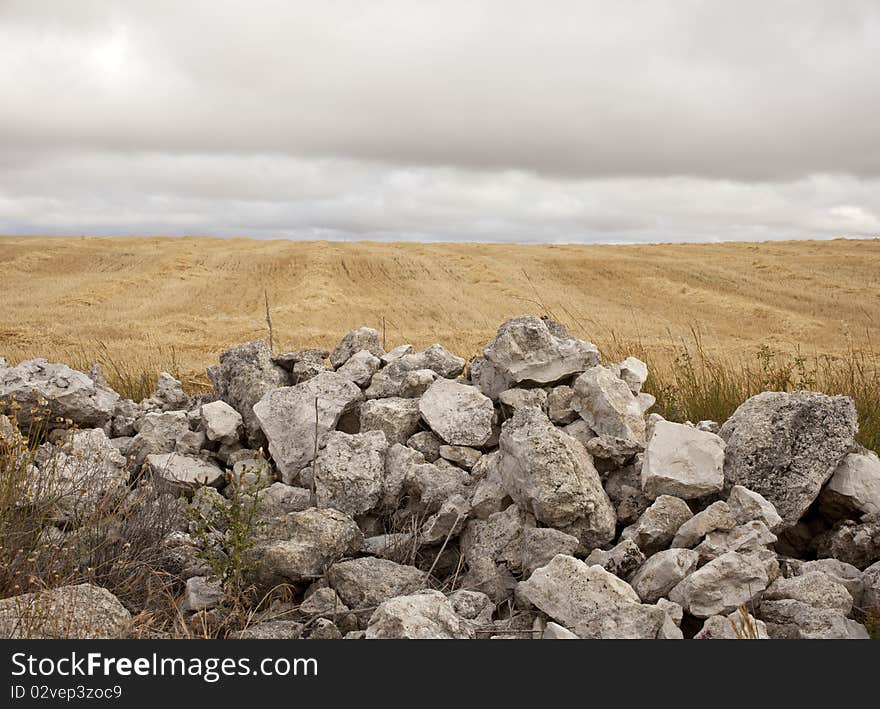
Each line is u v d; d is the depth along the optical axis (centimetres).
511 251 6550
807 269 5091
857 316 3509
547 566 438
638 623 408
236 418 674
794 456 543
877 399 819
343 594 469
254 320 2836
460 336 2450
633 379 692
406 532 552
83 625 391
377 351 792
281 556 470
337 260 5134
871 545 514
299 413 630
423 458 595
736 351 2098
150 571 471
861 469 548
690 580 431
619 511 536
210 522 493
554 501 483
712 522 479
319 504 555
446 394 635
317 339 2366
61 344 2112
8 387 689
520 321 656
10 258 5447
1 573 438
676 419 793
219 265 4938
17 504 486
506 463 522
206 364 1664
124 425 723
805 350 2238
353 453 576
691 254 6184
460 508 527
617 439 560
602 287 4459
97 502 530
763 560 461
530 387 653
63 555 464
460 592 461
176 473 600
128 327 2611
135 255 5597
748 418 566
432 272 4816
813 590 451
